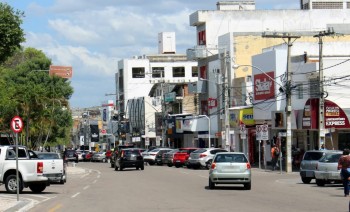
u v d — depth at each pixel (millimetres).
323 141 44781
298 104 54156
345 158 26422
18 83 72125
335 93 51219
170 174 47219
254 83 63094
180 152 63094
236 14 82000
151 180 39094
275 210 20312
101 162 95875
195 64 131750
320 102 44906
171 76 131375
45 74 73688
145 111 111250
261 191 29453
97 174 50281
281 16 82375
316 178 33344
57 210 21125
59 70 74812
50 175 30656
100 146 150375
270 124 59688
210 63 78500
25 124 56938
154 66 131500
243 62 73438
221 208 20922
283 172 49031
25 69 74500
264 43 74000
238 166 30234
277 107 57750
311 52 65875
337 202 23562
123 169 59344
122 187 32844
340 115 47156
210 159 56938
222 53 74250
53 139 73062
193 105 91562
